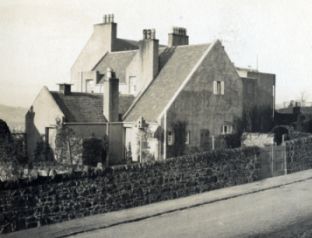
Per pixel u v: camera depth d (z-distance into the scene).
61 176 20.23
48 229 19.03
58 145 34.59
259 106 47.03
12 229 18.64
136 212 22.11
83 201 21.06
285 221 20.75
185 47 41.75
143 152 36.34
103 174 21.83
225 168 28.27
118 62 48.38
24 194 18.97
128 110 39.88
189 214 22.09
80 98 37.78
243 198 25.78
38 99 37.06
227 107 40.56
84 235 18.47
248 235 18.61
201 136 38.22
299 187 28.78
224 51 40.12
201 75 38.12
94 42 52.66
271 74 48.75
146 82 41.25
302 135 42.81
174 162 25.16
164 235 18.58
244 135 40.59
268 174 31.55
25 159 36.84
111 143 37.53
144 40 41.50
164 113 35.59
